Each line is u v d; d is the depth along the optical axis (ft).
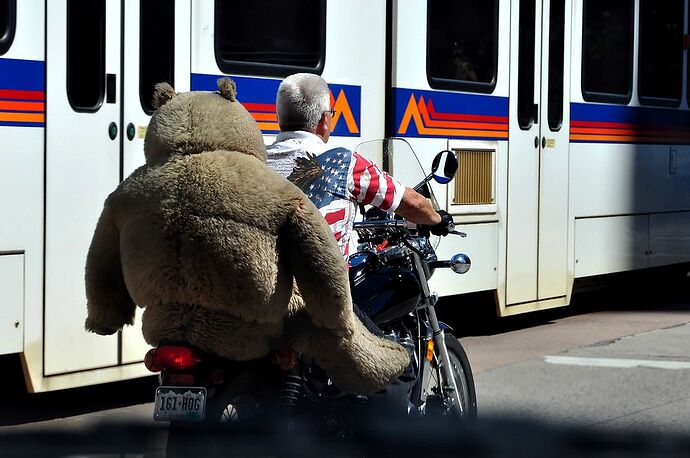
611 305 66.28
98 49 37.35
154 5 38.88
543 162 55.83
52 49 36.06
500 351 51.24
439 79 50.08
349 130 45.93
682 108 66.54
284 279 22.25
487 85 52.65
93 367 37.42
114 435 35.27
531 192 55.16
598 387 43.78
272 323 22.43
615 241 61.11
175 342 21.98
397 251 28.89
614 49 60.85
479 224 52.19
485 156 52.54
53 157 36.14
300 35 43.80
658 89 64.69
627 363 48.70
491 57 52.95
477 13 52.13
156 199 21.90
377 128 47.42
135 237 22.02
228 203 21.61
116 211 22.52
